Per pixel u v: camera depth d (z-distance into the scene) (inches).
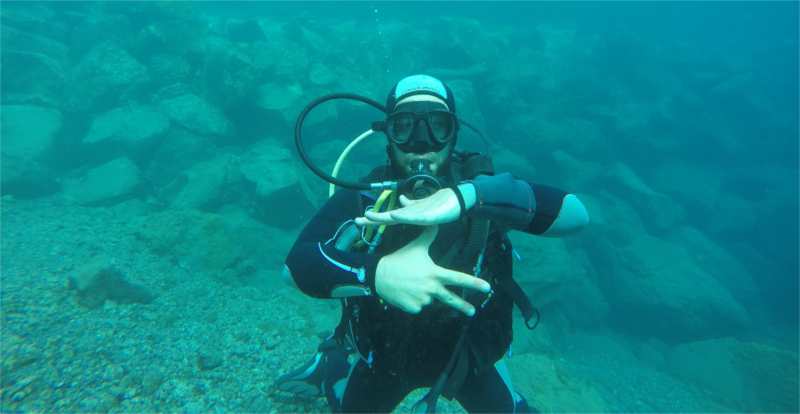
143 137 313.3
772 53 1042.7
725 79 802.2
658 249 476.4
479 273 52.3
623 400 252.7
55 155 301.3
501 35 730.2
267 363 121.9
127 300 143.0
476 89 557.3
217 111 354.3
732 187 704.4
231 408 96.5
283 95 367.9
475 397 70.2
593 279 447.2
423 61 572.7
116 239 209.2
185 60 372.2
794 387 285.4
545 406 151.0
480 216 40.4
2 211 219.0
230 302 173.2
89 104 327.9
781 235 654.5
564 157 537.6
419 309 35.8
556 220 47.5
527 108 576.1
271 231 301.9
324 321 173.5
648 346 386.9
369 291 39.4
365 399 68.4
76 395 88.4
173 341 122.8
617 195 563.5
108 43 354.0
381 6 1157.1
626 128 629.9
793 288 592.4
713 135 718.5
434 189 44.2
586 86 643.5
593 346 356.5
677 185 655.1
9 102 312.7
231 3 1105.4
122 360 104.7
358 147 414.9
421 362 54.9
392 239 48.6
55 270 158.6
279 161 328.8
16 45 345.7
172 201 296.7
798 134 761.6
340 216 51.9
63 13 424.5
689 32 1647.4
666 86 739.4
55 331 112.7
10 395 84.7
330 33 553.3
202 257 210.5
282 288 214.7
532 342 242.7
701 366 327.3
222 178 311.6
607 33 753.0
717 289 438.6
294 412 99.7
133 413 87.1
